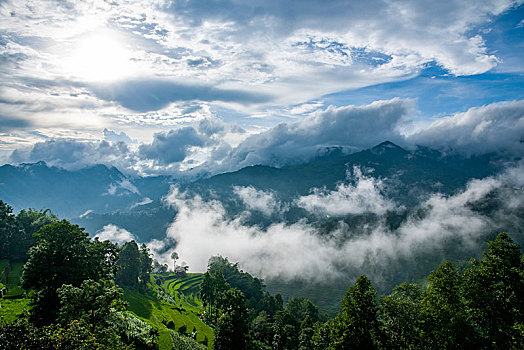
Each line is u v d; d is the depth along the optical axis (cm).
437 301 3691
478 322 3550
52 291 5741
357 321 3894
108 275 7519
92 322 3781
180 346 6406
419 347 3734
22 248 9944
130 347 4062
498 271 3522
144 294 12212
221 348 5956
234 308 6378
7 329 2331
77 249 6425
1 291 6694
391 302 4044
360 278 4128
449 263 3878
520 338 3139
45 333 2416
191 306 13925
